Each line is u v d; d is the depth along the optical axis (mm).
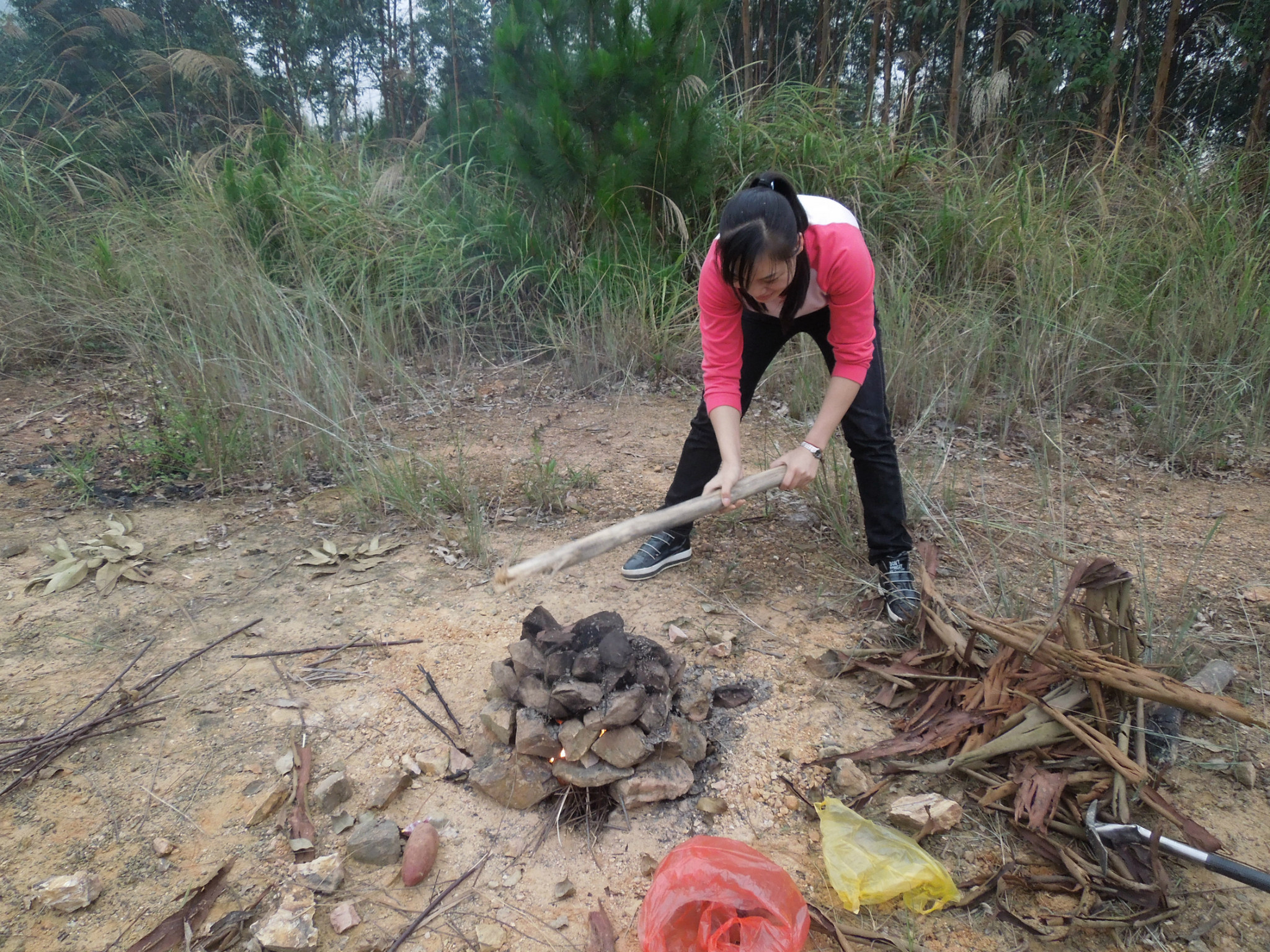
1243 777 2137
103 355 5512
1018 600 2871
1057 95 8469
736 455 2461
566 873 1925
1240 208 6109
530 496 3734
